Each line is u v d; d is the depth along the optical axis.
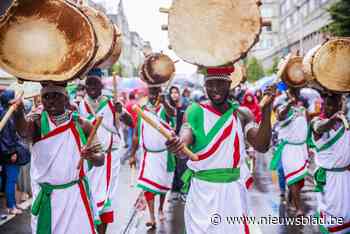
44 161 3.88
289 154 7.61
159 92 7.30
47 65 3.54
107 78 13.01
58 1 3.47
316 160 5.52
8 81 7.98
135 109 3.59
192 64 3.75
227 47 3.72
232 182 3.94
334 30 17.25
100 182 6.00
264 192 9.33
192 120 3.89
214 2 3.72
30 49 3.52
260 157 15.29
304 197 8.87
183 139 3.83
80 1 5.05
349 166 5.32
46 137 3.84
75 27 3.50
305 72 5.23
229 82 3.85
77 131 3.92
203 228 3.92
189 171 4.12
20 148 7.51
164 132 3.55
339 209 5.31
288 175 7.63
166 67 7.21
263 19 3.74
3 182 8.55
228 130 3.87
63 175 3.90
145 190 7.04
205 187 3.93
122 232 6.76
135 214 7.88
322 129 5.22
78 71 3.50
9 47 3.48
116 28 5.39
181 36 3.76
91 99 6.10
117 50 5.61
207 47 3.74
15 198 8.05
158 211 7.83
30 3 3.45
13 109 3.55
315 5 36.53
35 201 3.98
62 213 3.93
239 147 3.92
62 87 3.87
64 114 3.90
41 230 3.96
